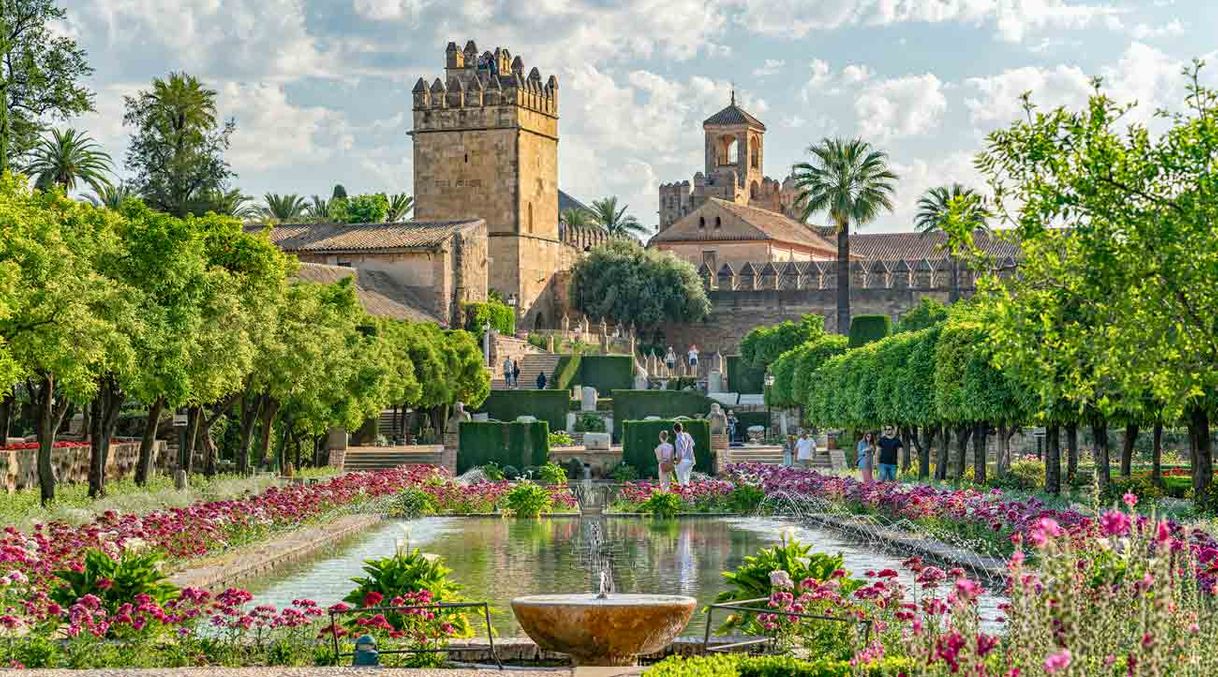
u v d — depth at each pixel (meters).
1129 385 19.83
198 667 17.03
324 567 32.75
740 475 54.28
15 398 54.03
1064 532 10.83
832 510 45.41
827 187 115.38
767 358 108.81
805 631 18.20
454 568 32.75
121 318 38.72
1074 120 21.17
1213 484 40.38
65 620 19.06
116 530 26.80
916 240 161.38
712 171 193.25
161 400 47.62
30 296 35.16
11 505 36.69
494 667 18.52
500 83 133.00
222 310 45.31
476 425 68.94
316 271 110.19
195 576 27.80
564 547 38.22
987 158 21.91
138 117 117.44
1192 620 11.17
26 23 73.38
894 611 17.89
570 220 184.50
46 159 99.38
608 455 70.69
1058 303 20.89
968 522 34.22
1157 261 19.92
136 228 42.09
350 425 64.31
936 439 79.19
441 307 115.88
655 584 29.61
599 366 111.81
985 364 44.88
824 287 138.25
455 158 133.75
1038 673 9.15
